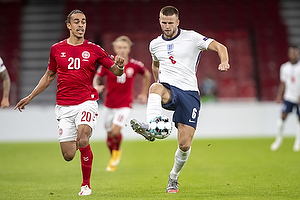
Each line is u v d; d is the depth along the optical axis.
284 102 52.09
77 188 27.53
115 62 24.03
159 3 102.25
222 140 64.81
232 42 95.06
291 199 22.12
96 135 71.38
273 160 41.47
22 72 93.62
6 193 25.69
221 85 87.62
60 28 100.56
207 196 23.34
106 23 98.25
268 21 98.56
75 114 24.38
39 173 35.78
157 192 25.22
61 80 24.44
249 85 87.88
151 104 23.00
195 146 57.06
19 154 50.97
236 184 27.83
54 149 56.28
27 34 99.38
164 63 24.52
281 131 52.00
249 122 71.00
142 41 94.25
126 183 29.44
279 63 92.00
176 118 23.81
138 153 51.44
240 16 99.44
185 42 24.19
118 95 38.84
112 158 37.47
